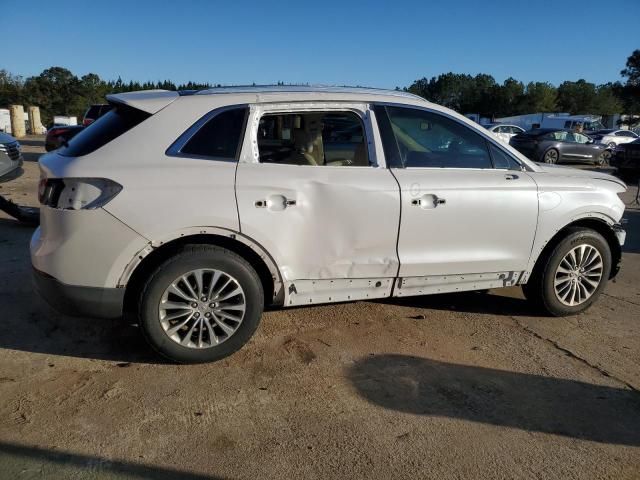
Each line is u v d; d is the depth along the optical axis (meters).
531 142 20.59
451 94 97.06
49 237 3.21
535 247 4.20
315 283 3.66
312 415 2.98
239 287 3.42
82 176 3.11
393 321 4.31
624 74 61.69
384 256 3.75
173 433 2.78
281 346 3.80
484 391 3.29
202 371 3.42
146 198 3.16
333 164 3.74
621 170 16.33
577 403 3.19
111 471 2.48
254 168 3.43
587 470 2.61
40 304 4.39
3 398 3.04
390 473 2.54
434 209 3.79
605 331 4.27
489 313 4.57
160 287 3.26
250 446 2.70
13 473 2.44
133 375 3.35
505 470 2.58
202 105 3.44
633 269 6.21
